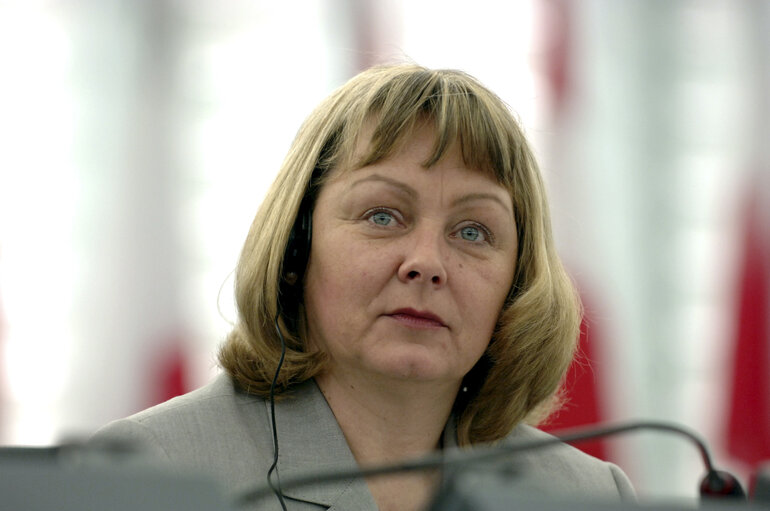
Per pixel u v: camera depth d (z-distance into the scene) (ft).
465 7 25.03
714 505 4.00
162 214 23.62
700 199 25.39
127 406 22.97
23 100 23.26
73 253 23.15
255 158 24.12
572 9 25.25
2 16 23.34
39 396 22.67
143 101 23.80
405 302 8.66
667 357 24.58
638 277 24.79
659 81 25.54
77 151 23.39
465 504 3.84
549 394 10.34
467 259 9.07
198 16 24.27
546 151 24.82
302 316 9.59
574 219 24.35
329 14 24.71
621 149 25.11
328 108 9.49
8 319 22.70
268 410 9.30
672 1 25.82
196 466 8.54
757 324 24.89
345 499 8.71
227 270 23.70
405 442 9.30
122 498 3.39
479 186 9.05
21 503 3.33
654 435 24.12
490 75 24.91
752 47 26.32
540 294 9.68
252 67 24.39
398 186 8.86
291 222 9.23
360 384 9.15
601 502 3.83
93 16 23.68
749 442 24.41
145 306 23.32
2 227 22.89
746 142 25.86
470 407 10.05
